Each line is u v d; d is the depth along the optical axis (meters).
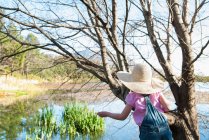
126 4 4.27
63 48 4.25
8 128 18.23
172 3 4.09
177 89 4.15
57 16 4.68
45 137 15.27
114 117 3.48
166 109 3.44
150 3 4.21
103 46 4.32
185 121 4.03
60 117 19.62
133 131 15.21
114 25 4.39
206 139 8.42
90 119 16.58
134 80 3.51
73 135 16.00
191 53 4.02
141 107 3.36
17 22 3.89
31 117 20.70
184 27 4.05
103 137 15.00
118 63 4.48
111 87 4.25
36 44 4.32
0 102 33.16
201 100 18.19
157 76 4.48
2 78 44.50
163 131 3.31
